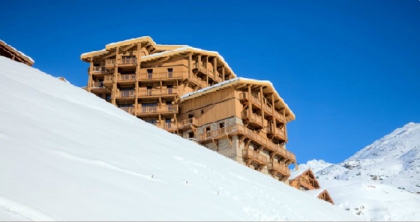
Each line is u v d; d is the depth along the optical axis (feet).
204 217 23.97
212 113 149.69
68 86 76.64
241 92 149.38
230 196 34.06
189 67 166.61
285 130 167.53
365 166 611.88
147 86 168.86
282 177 158.61
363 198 252.62
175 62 169.48
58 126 37.45
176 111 157.28
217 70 184.44
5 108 36.76
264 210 32.40
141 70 170.30
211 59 178.29
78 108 53.47
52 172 24.06
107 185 24.72
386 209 219.41
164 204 24.26
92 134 39.50
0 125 30.37
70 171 25.30
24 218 17.97
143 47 176.35
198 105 155.53
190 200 27.12
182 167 39.68
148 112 159.53
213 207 27.22
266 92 158.30
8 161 23.62
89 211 20.11
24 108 39.65
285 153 160.66
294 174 177.58
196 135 150.71
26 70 73.46
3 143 26.50
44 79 71.41
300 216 34.86
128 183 26.50
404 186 467.93
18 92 46.47
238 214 27.71
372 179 535.19
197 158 50.96
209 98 153.07
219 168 48.85
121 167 30.40
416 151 638.53
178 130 155.43
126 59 172.86
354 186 281.54
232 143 139.03
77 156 29.14
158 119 161.27
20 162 24.04
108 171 28.02
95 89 175.42
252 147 147.02
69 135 35.37
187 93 164.55
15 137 28.58
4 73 60.59
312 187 184.34
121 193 23.90
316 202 50.90
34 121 35.88
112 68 172.04
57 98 55.47
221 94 150.10
